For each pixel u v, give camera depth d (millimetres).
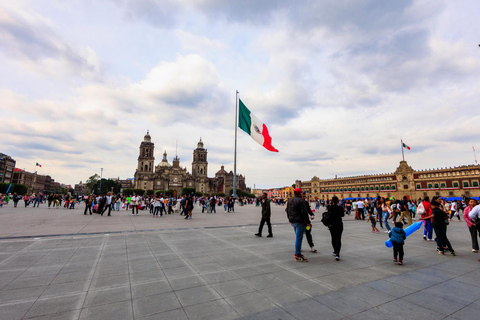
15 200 30188
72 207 29219
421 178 82938
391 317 3504
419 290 4543
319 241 9586
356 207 20266
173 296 4180
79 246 7949
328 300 4070
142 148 161375
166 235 10250
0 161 110062
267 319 3436
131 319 3387
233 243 8766
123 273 5348
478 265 6293
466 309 3770
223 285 4715
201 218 19109
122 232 10766
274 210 34000
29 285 4590
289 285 4750
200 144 181000
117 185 156500
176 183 159250
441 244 7566
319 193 120812
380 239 10148
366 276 5324
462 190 73000
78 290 4387
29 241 8648
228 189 179875
